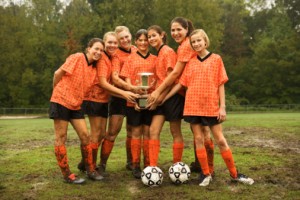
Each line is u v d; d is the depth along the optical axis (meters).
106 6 37.69
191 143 8.94
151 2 38.44
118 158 6.94
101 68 5.30
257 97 42.34
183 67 5.11
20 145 9.12
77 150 7.98
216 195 4.44
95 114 5.45
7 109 35.38
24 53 39.03
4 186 4.98
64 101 4.96
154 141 5.23
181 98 5.26
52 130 13.58
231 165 4.97
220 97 4.94
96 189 4.79
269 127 13.10
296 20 49.44
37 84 39.19
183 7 37.12
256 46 46.34
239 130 12.17
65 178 5.12
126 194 4.57
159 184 4.89
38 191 4.73
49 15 42.59
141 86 5.17
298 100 40.31
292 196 4.38
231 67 44.38
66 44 38.50
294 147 8.18
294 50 40.78
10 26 39.28
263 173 5.50
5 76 38.84
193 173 5.66
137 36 5.43
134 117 5.39
